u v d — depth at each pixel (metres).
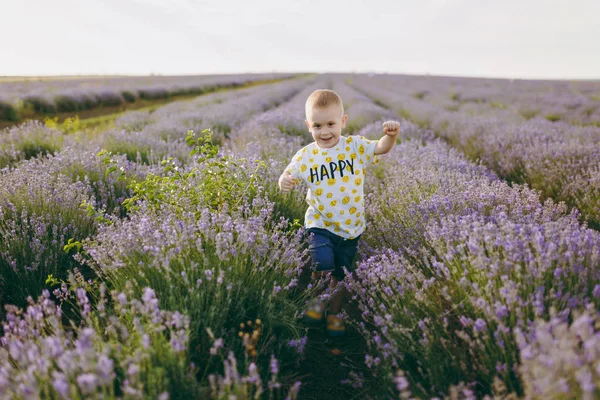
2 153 6.03
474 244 2.17
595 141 7.28
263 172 4.21
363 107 14.55
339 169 2.69
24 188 3.70
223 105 15.55
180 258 2.34
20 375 1.61
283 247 2.76
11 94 17.91
